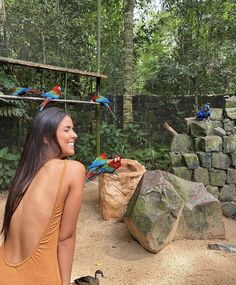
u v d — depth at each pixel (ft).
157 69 23.27
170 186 9.53
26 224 3.53
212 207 10.27
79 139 20.83
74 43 22.06
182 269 8.59
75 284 5.57
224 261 8.97
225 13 21.16
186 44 22.39
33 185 3.65
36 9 20.07
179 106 23.12
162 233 9.16
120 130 21.50
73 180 3.60
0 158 16.25
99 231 11.39
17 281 3.47
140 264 8.89
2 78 16.02
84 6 22.74
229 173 13.38
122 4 24.41
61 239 3.63
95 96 16.35
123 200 12.21
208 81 21.81
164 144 22.97
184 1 21.33
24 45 19.83
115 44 24.80
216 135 13.58
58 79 18.89
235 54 20.18
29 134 3.86
